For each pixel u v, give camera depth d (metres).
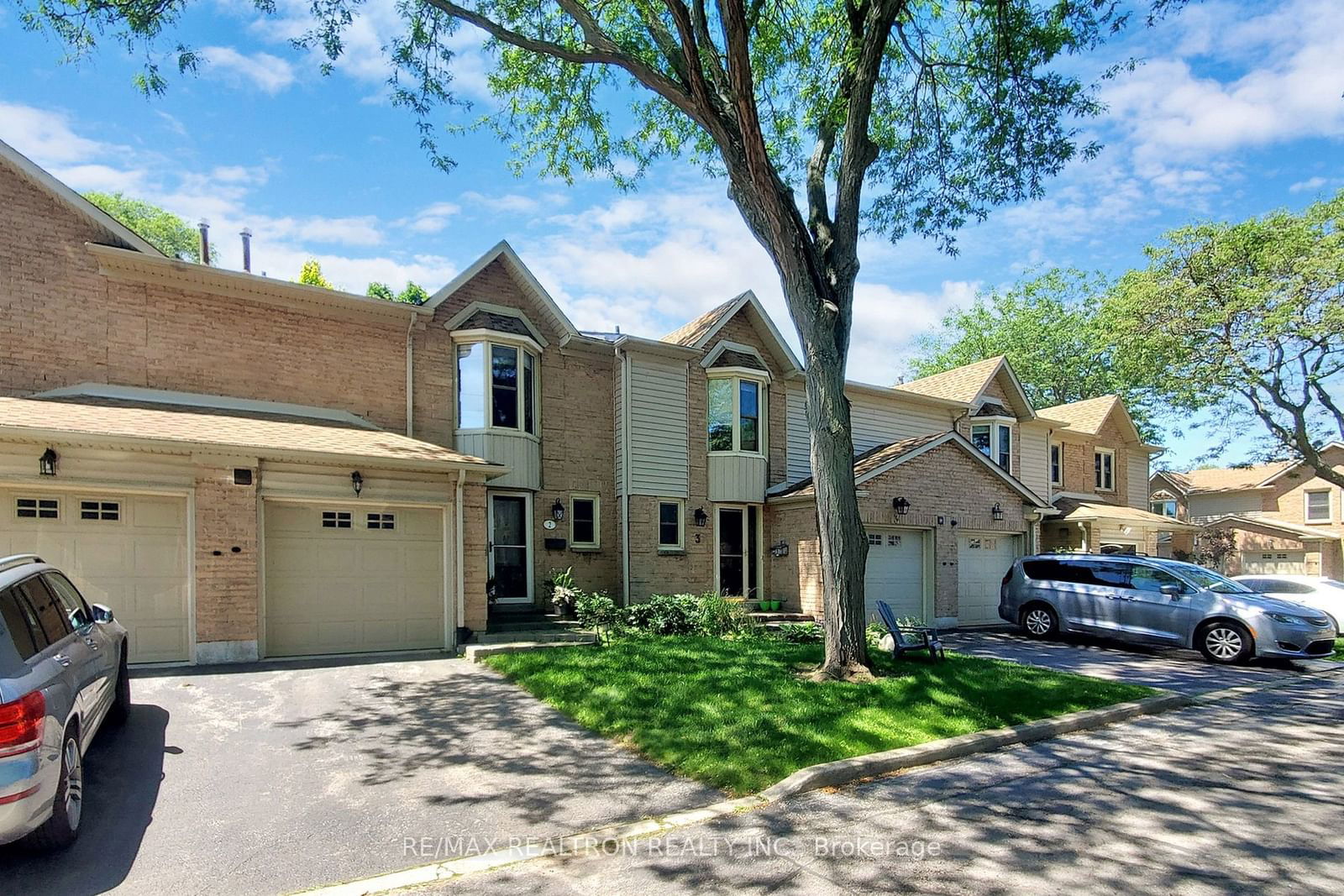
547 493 14.77
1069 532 21.97
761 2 9.48
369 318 13.11
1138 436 26.48
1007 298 39.28
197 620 9.72
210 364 11.72
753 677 8.58
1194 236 22.61
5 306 10.36
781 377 17.86
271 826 4.87
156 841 4.62
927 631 10.34
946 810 5.35
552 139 12.51
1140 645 13.90
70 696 4.56
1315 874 4.39
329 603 10.84
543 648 10.61
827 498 9.00
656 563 15.48
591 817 5.11
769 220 9.03
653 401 15.75
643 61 9.62
